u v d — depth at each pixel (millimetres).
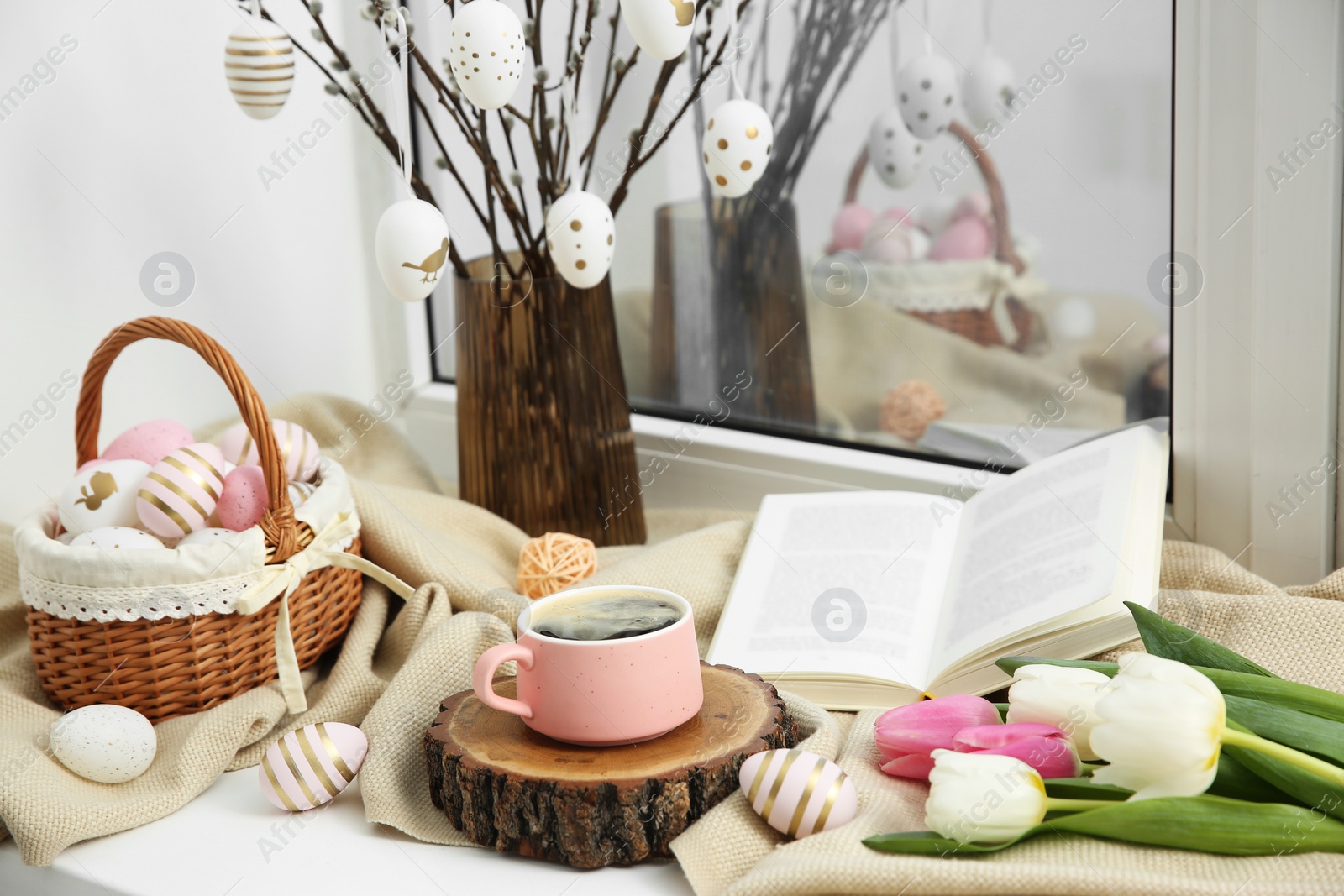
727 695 669
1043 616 676
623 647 590
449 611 829
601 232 866
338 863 606
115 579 707
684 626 615
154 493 740
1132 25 907
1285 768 513
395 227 772
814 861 519
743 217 1146
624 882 573
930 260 1062
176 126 1083
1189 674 518
